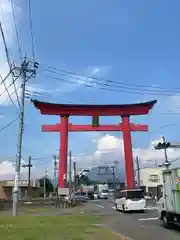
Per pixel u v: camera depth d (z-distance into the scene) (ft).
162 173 61.72
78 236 45.47
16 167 94.17
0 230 52.95
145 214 91.86
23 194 269.23
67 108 186.70
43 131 189.37
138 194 100.53
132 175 185.68
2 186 242.58
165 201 60.29
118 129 191.31
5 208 146.51
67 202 145.69
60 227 57.57
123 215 90.22
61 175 180.45
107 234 48.03
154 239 45.91
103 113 189.67
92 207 136.87
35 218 79.10
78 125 191.31
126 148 188.85
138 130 192.65
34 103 181.78
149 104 188.44
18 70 95.76
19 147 95.50
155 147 100.22
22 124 97.40
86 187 343.87
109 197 281.95
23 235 46.44
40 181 334.65
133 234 51.21
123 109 190.08
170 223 59.82
